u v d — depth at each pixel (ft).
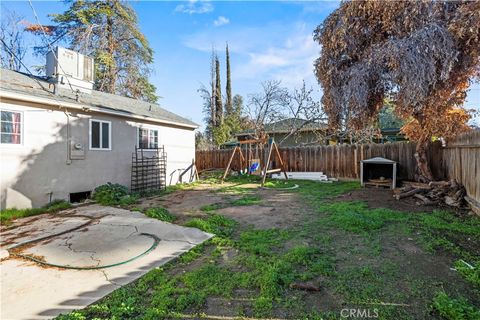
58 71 25.70
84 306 7.41
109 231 14.25
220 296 7.77
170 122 34.09
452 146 21.25
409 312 6.80
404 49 16.87
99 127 25.62
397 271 8.93
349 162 34.32
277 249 11.27
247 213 18.02
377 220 14.43
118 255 11.02
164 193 27.89
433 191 20.11
